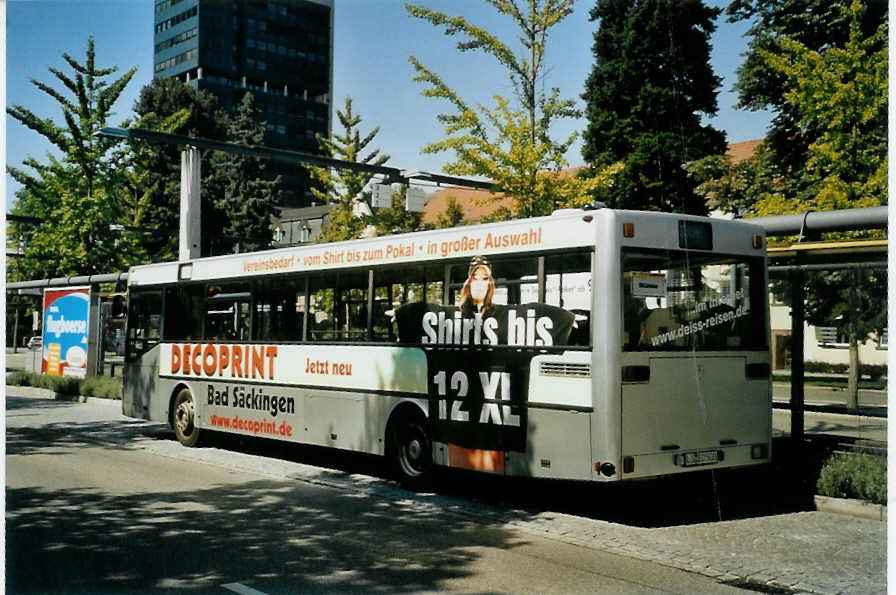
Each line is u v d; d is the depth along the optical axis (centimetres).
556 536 812
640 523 876
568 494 1040
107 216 2847
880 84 1634
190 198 2170
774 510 946
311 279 1240
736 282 946
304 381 1239
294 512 917
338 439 1177
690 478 895
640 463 853
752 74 2670
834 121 1688
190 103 5619
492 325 965
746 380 941
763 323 960
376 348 1121
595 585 644
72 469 1207
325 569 682
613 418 841
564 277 895
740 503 990
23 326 6600
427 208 5350
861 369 2675
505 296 954
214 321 1430
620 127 3812
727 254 939
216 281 1429
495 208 1908
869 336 1858
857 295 1802
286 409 1272
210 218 5331
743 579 668
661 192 3694
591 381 855
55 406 2242
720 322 927
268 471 1203
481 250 986
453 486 1090
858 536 815
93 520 866
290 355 1268
